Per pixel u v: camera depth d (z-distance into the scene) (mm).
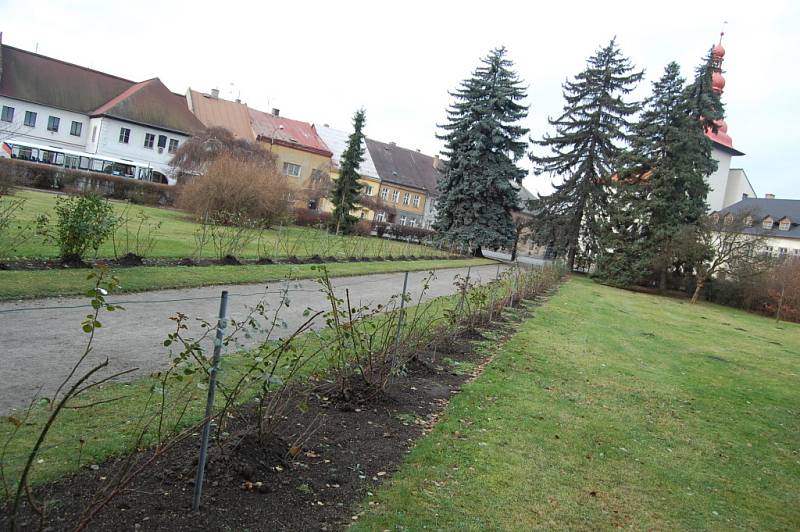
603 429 6754
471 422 6066
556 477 5082
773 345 19516
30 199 23344
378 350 6902
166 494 3551
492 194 39906
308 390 5582
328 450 4695
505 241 39812
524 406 7023
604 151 38625
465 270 27078
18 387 5133
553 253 41688
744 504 5277
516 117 39844
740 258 33188
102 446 4035
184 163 35406
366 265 20281
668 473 5727
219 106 57562
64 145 50375
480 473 4840
